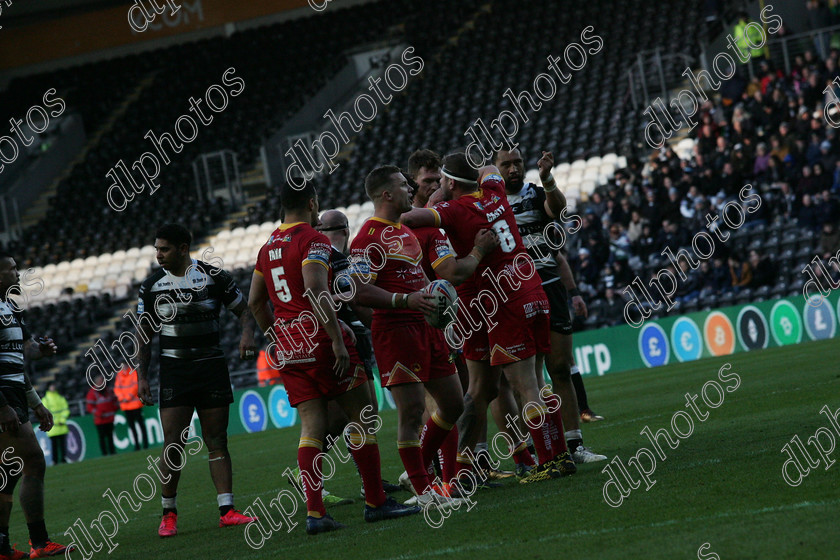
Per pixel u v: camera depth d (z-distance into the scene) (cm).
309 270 1619
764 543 1143
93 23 11494
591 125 7912
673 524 1315
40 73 11500
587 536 1310
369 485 1700
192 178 9506
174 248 2006
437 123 8831
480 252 1808
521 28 9431
